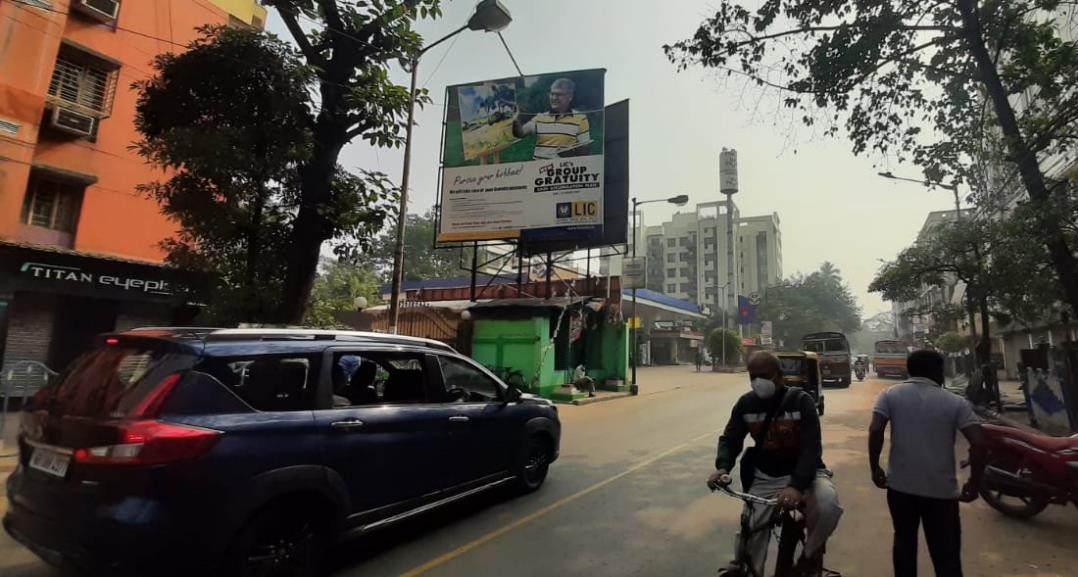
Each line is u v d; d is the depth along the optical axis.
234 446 3.28
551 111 19.19
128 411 3.12
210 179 7.86
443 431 4.90
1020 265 12.46
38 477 3.29
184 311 12.96
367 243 9.52
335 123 8.88
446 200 19.77
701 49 10.55
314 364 3.98
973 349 21.56
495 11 10.77
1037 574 4.26
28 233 11.66
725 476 3.27
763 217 105.19
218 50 7.45
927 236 15.66
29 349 11.45
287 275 8.55
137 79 13.38
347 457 3.94
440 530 5.04
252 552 3.36
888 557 4.55
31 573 3.80
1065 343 11.19
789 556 3.27
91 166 12.57
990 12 10.10
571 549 4.60
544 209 18.84
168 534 2.97
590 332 22.81
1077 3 9.86
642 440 10.31
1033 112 11.96
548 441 6.62
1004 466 5.86
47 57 11.52
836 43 9.89
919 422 3.29
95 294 12.03
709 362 57.94
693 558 4.42
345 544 4.65
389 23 9.04
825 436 11.30
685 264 106.12
